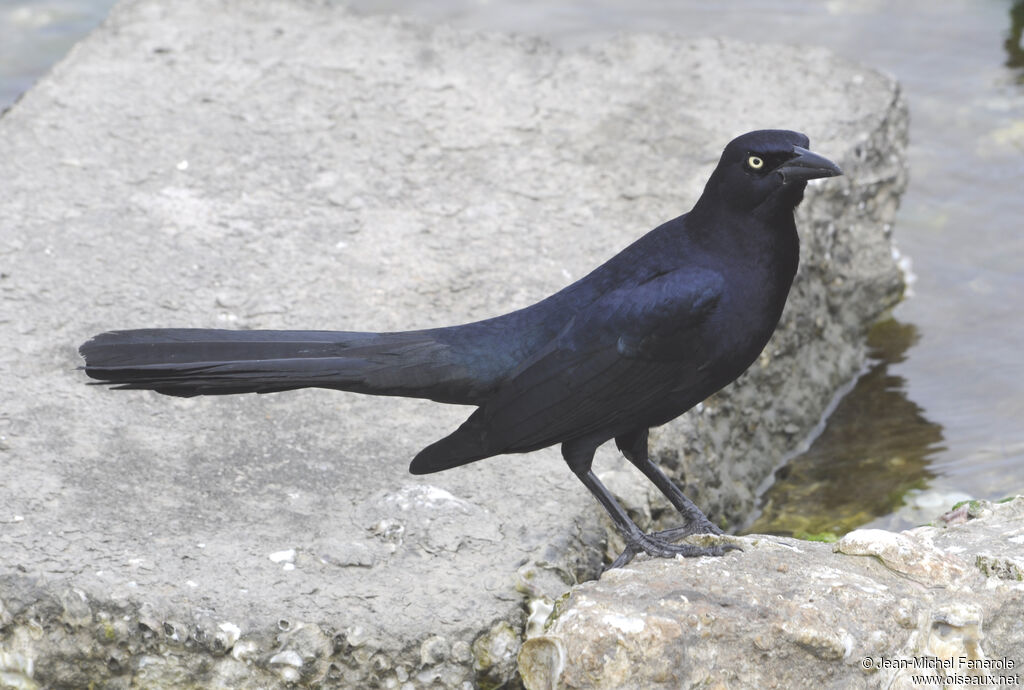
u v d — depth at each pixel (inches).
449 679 317.7
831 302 523.2
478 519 352.2
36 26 716.7
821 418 502.3
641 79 577.0
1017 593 309.0
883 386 515.8
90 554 332.5
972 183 612.1
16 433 374.3
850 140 537.3
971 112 654.5
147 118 534.9
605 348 326.0
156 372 317.1
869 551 318.0
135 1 623.5
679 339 324.2
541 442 330.6
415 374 327.3
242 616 317.1
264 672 316.8
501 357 329.4
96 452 370.3
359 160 515.5
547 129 540.1
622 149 529.0
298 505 355.3
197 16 610.5
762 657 292.4
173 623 316.8
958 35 711.1
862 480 468.4
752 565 316.8
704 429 436.8
